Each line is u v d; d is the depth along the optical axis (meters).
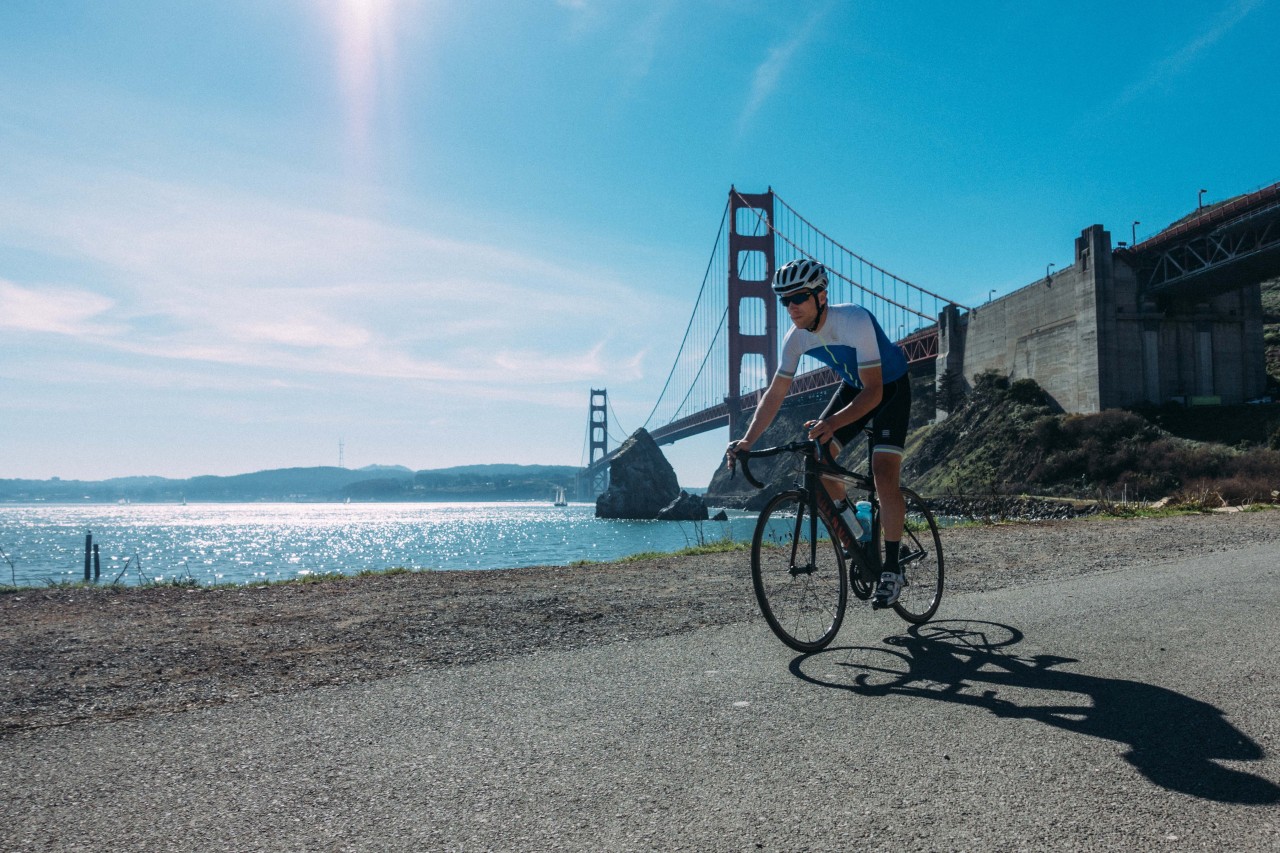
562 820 1.55
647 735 2.06
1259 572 4.91
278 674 2.99
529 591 5.27
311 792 1.74
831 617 3.24
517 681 2.73
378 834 1.51
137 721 2.38
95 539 73.38
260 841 1.49
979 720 2.11
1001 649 2.97
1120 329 58.22
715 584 5.31
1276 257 49.72
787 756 1.88
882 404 3.33
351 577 6.64
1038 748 1.88
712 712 2.25
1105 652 2.86
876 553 3.38
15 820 1.61
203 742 2.14
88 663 3.28
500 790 1.72
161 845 1.48
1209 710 2.13
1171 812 1.52
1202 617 3.45
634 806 1.61
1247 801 1.56
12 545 61.62
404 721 2.29
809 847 1.41
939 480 62.97
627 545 45.38
